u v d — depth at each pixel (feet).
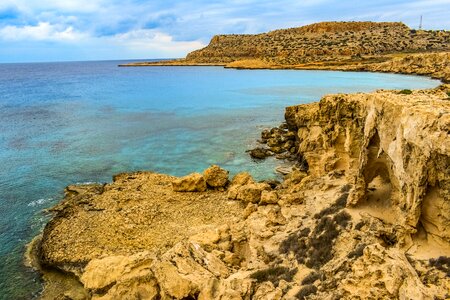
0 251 108.88
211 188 147.33
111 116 312.71
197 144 221.87
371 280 53.06
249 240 96.32
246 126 266.36
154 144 222.89
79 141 230.68
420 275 56.34
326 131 148.56
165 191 145.59
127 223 119.65
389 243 70.74
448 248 62.64
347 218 86.17
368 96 121.90
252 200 132.36
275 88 455.22
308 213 102.27
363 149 91.97
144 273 79.77
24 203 141.18
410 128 71.05
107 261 87.15
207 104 365.61
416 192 66.28
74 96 450.30
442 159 62.28
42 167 182.50
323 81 492.95
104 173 174.60
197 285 72.18
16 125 278.05
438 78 463.83
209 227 112.37
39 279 96.63
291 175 150.51
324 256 76.33
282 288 65.92
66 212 128.47
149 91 479.82
